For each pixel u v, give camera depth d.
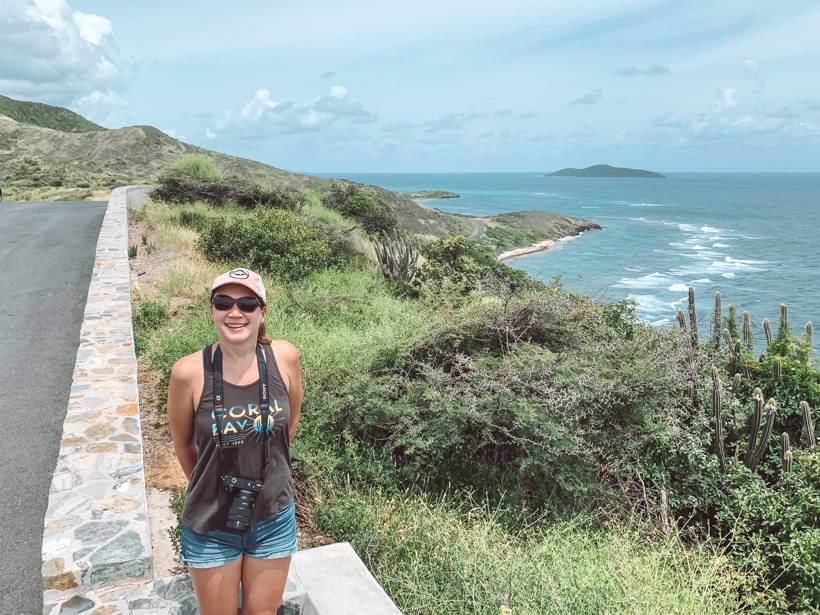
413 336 7.97
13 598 3.80
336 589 3.64
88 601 3.71
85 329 8.35
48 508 4.36
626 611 4.27
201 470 2.68
